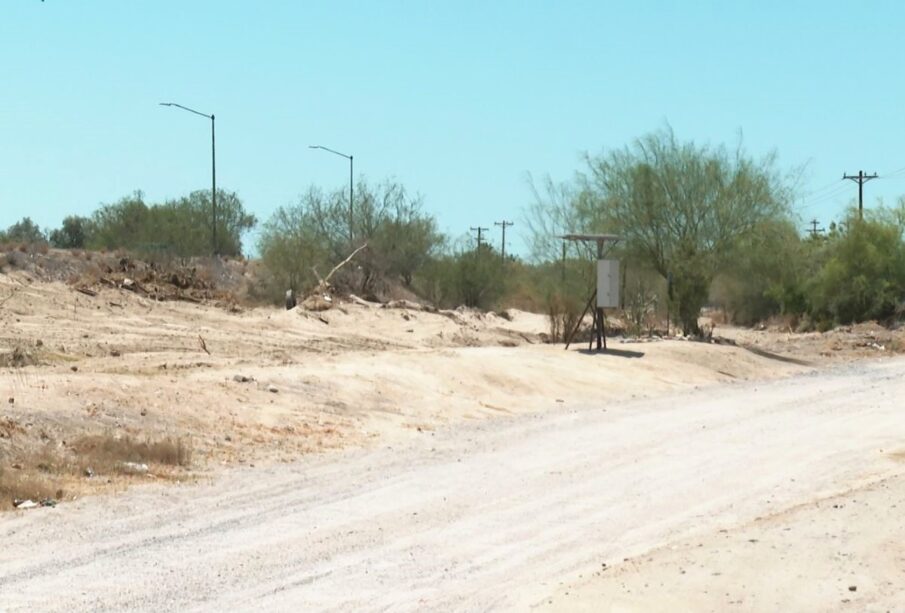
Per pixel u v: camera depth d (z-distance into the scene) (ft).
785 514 46.65
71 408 62.28
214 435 64.44
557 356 112.78
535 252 168.66
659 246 151.64
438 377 92.79
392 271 213.87
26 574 37.09
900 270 218.59
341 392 81.25
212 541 42.65
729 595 34.94
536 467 61.36
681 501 52.60
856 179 267.59
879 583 35.83
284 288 192.24
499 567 40.04
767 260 169.27
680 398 97.66
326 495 52.24
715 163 151.74
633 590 35.70
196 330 127.03
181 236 224.94
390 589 36.81
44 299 131.75
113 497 49.26
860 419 84.07
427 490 54.03
